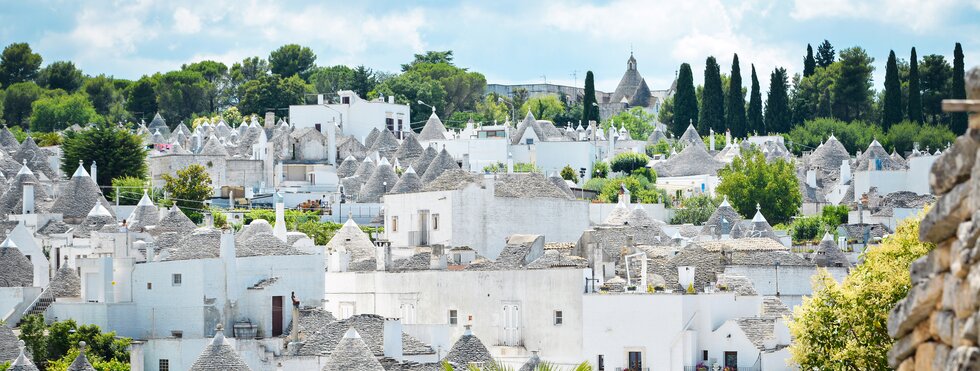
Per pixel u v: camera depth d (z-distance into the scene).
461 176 164.50
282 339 121.19
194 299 125.44
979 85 26.86
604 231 167.50
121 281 128.38
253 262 128.12
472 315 133.62
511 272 132.00
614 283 134.75
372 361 105.06
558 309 129.00
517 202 164.75
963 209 27.41
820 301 89.75
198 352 118.31
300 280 129.75
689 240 189.25
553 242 163.25
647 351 125.00
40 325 121.69
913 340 29.28
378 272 140.38
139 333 126.94
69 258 161.38
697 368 124.44
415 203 167.00
